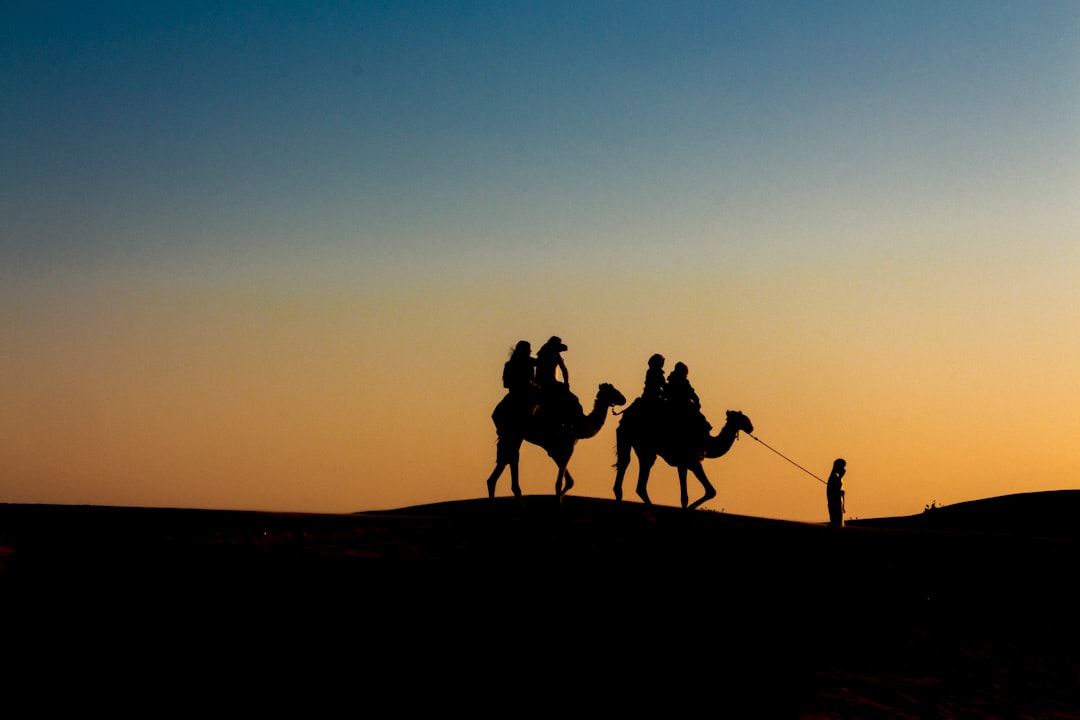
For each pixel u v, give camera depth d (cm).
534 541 2583
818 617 2347
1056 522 4584
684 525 2844
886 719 1894
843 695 1973
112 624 1892
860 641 2284
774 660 2081
